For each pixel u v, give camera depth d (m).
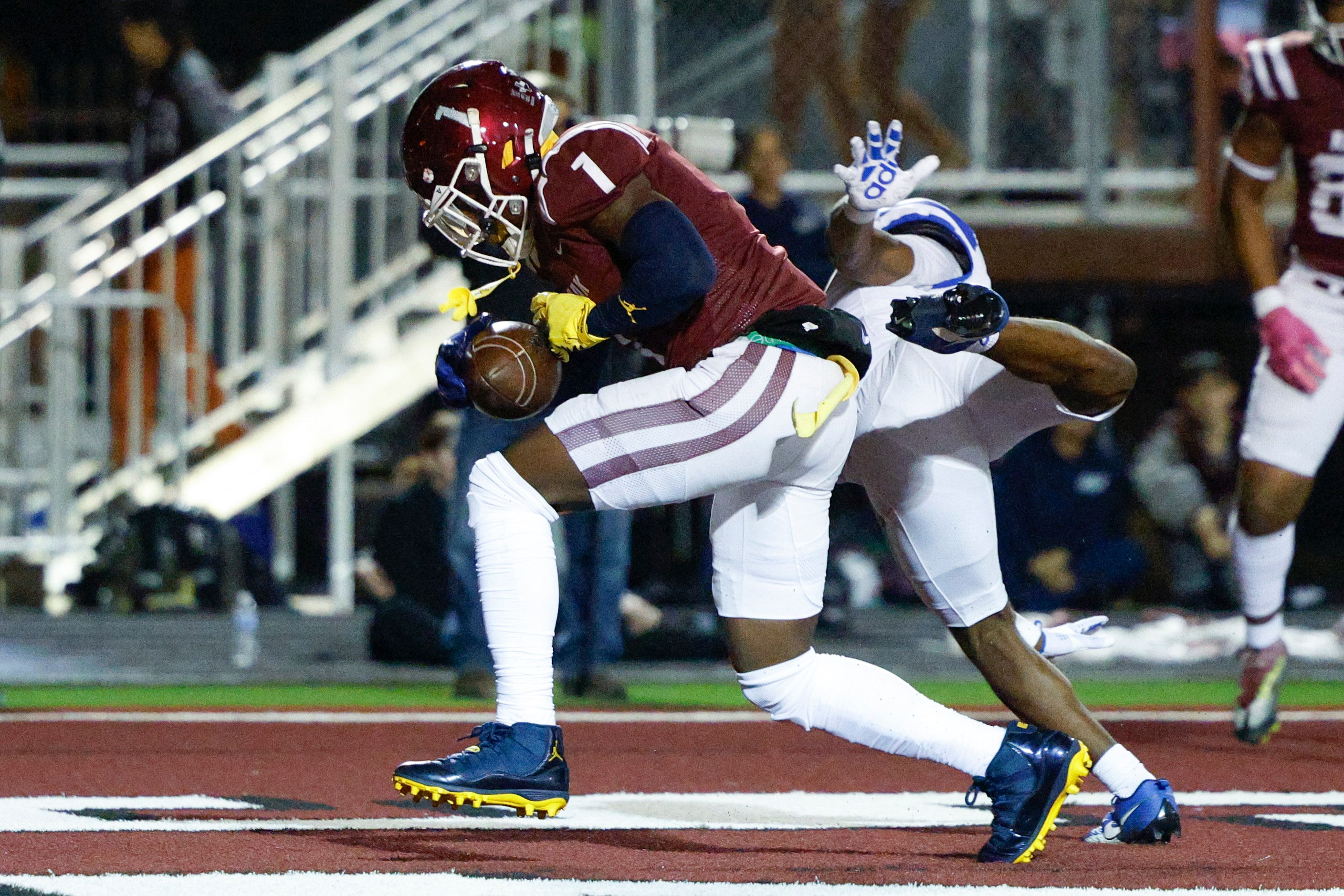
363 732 20.64
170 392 35.19
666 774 17.44
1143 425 39.25
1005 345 12.29
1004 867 12.22
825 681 12.52
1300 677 30.53
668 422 11.90
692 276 11.43
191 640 31.23
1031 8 36.00
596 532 25.00
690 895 10.88
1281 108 19.38
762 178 23.86
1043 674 13.15
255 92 38.72
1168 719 22.83
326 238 36.09
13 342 34.72
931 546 13.06
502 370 12.20
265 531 36.09
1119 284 36.75
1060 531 31.81
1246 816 14.85
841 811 15.02
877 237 12.80
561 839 13.37
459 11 36.59
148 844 12.77
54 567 34.62
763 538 12.38
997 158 36.19
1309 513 39.66
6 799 15.24
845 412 12.20
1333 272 19.55
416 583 29.53
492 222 12.05
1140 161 36.84
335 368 35.28
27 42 49.12
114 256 35.03
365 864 12.11
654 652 30.05
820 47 35.59
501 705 12.14
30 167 45.59
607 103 35.41
